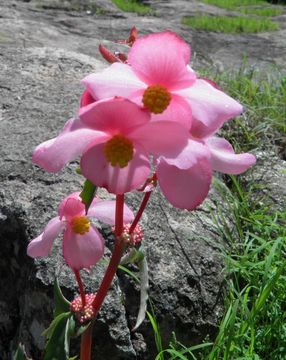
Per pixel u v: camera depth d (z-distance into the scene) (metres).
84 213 0.19
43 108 0.43
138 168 0.15
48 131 0.40
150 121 0.15
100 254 0.19
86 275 0.30
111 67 0.16
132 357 0.29
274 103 0.57
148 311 0.30
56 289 0.20
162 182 0.16
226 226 0.36
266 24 1.28
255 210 0.41
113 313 0.29
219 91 0.16
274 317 0.32
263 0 1.97
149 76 0.16
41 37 0.85
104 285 0.19
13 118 0.42
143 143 0.15
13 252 0.32
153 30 1.14
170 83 0.16
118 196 0.18
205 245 0.34
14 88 0.46
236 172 0.17
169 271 0.32
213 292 0.32
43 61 0.50
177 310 0.31
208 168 0.16
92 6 1.31
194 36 1.14
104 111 0.15
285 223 0.40
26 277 0.31
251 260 0.35
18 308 0.32
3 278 0.33
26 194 0.34
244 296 0.32
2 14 1.06
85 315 0.19
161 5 1.55
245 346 0.31
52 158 0.15
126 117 0.15
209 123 0.15
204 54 1.00
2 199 0.34
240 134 0.50
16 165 0.36
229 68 0.82
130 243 0.18
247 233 0.36
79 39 0.89
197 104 0.15
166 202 0.35
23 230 0.32
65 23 1.10
